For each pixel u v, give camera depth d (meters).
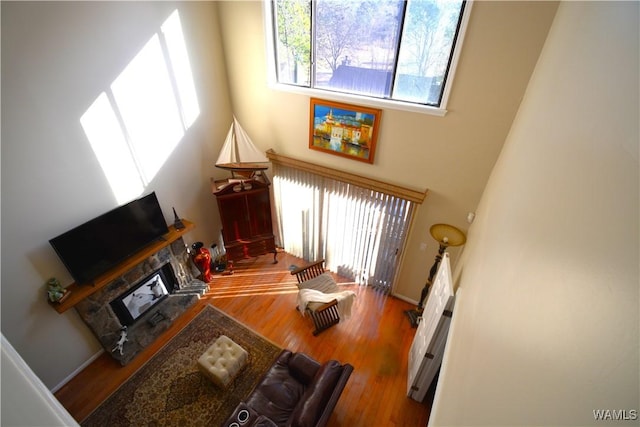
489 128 3.24
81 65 3.04
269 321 4.49
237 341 4.18
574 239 0.65
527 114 2.26
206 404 3.46
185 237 4.92
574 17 1.63
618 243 0.43
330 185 4.69
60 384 3.62
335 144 4.29
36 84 2.77
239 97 4.80
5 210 2.80
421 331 3.65
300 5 3.75
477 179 3.56
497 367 0.93
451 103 3.30
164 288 4.58
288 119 4.54
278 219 5.73
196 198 4.89
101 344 3.84
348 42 3.68
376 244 4.71
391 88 3.68
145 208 4.00
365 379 3.76
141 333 4.15
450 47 3.17
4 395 0.48
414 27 3.25
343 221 4.86
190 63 4.12
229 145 4.45
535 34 2.67
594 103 0.82
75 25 2.91
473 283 2.15
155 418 3.34
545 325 0.67
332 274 5.45
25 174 2.86
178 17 3.78
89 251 3.47
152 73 3.71
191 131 4.45
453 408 1.42
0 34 2.49
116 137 3.54
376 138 3.93
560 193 0.88
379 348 4.15
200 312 4.60
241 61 4.45
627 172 0.47
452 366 1.98
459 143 3.47
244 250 5.22
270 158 4.95
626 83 0.61
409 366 3.81
